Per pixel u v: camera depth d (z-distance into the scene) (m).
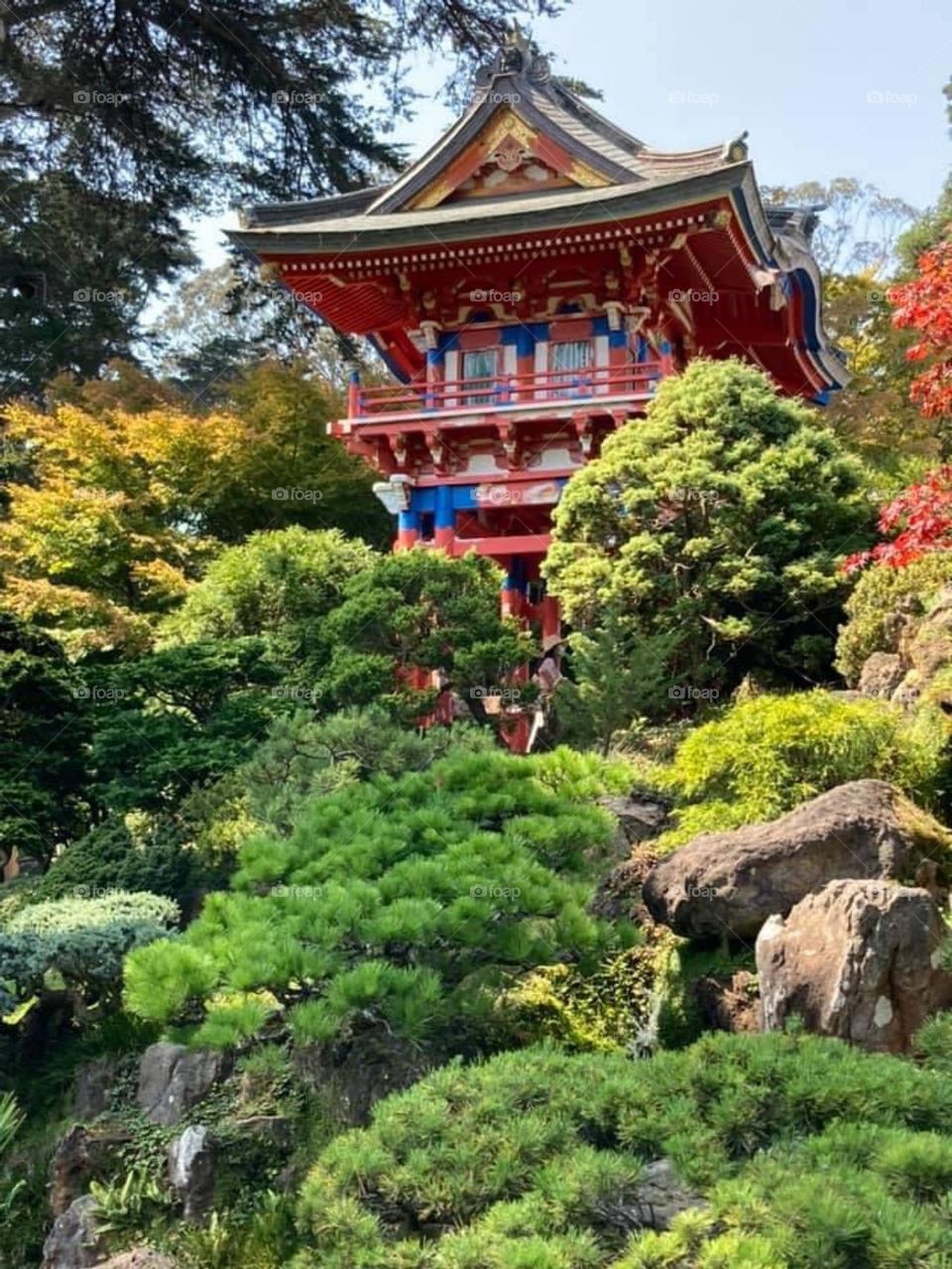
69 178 29.50
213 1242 11.02
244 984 11.11
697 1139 8.43
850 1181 7.71
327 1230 9.12
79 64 27.39
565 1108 9.09
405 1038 11.60
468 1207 8.70
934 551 14.27
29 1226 12.37
